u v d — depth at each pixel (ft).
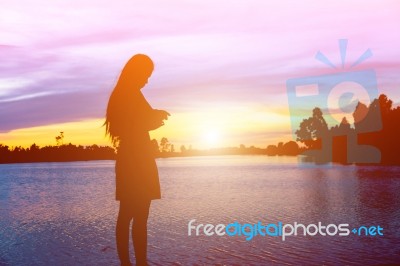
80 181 92.17
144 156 13.76
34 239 24.29
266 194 48.01
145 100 14.11
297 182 65.36
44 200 49.62
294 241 21.65
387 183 58.65
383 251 19.06
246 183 67.15
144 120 13.84
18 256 20.03
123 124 13.74
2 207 42.60
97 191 62.49
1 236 25.48
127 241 13.66
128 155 13.69
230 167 144.56
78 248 21.39
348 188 52.31
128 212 13.65
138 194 13.60
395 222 26.66
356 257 18.07
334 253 18.90
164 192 54.19
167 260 18.26
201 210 34.94
